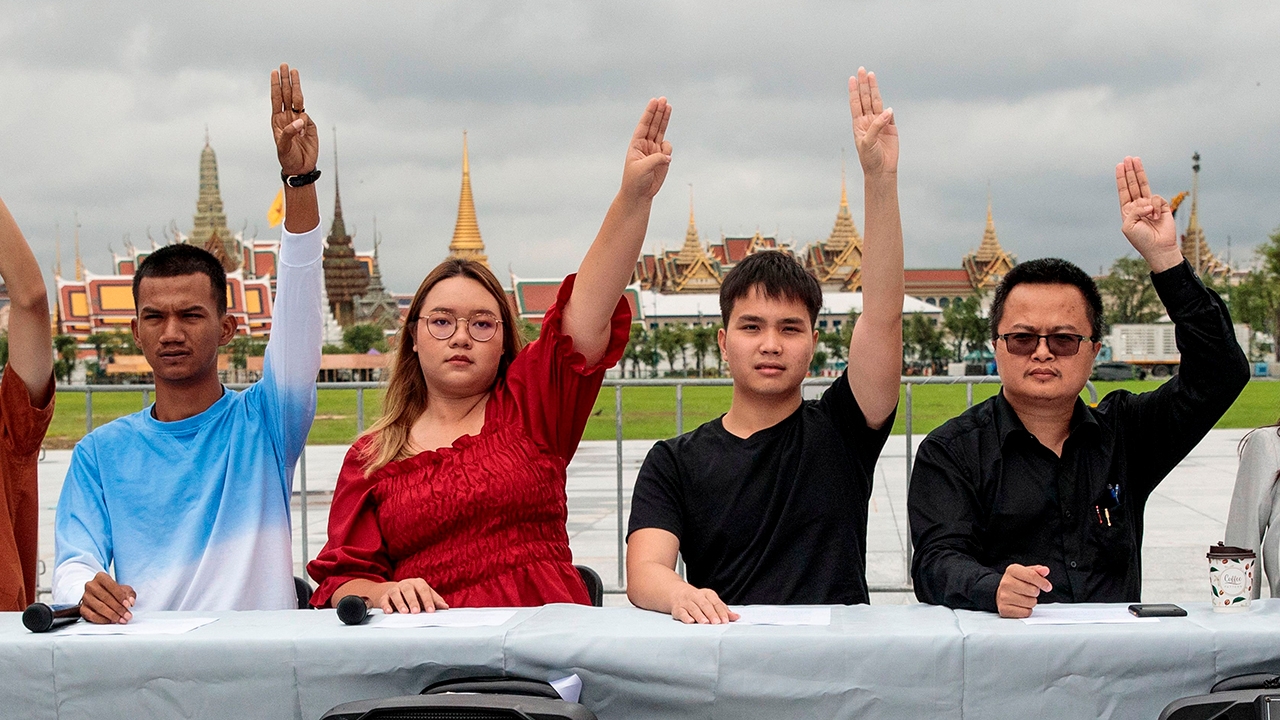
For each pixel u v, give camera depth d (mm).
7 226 3240
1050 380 2857
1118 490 2902
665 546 2824
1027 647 2143
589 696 2213
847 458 2973
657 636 2195
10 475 3270
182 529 3129
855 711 2162
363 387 6355
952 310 109750
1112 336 70062
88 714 2256
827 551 2873
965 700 2150
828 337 104188
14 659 2262
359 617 2340
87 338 119188
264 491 3225
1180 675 2135
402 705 1946
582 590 2932
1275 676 2029
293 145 3125
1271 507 3023
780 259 2982
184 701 2238
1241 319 71188
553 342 2986
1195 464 13844
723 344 3045
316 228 3219
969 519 2869
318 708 2219
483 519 2787
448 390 3000
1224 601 2332
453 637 2215
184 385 3264
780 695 2168
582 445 16891
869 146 2873
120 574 3104
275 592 3178
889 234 2902
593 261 2994
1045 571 2295
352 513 2854
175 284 3211
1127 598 2854
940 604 2672
